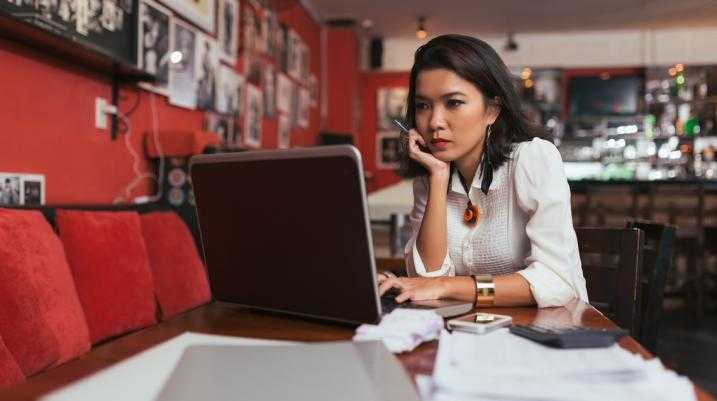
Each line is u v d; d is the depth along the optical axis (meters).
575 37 9.02
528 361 0.67
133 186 3.04
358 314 0.93
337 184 0.89
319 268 0.96
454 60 1.27
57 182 2.47
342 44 8.13
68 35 2.30
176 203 3.09
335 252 0.93
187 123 3.71
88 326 1.81
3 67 2.16
